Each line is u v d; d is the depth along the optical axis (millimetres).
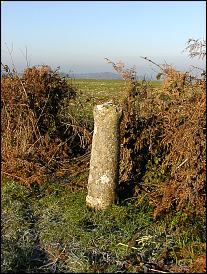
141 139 3832
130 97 3896
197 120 3260
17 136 4230
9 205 3424
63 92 4594
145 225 3148
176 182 3330
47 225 3098
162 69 3645
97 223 3182
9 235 2918
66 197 3666
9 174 3977
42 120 4445
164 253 2768
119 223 3158
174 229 3121
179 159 3375
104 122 3373
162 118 3670
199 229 3070
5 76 4316
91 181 3441
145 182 3715
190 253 2756
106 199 3410
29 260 2670
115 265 2615
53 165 4270
